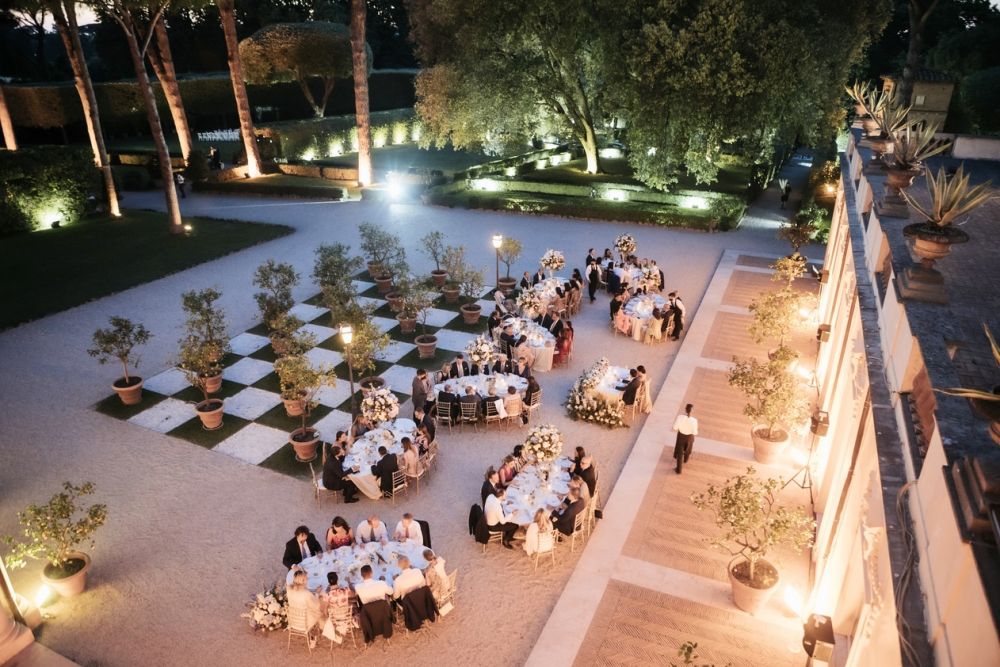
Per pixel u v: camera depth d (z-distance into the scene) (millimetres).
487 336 17922
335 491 11789
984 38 34062
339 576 9211
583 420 14070
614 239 26469
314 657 8797
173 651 8898
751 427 13531
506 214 30453
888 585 5637
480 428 13844
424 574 9219
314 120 44312
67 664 8711
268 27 45094
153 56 35781
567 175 37219
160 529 11094
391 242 21922
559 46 30359
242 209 31875
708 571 10023
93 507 9898
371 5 64188
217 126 52812
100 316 19438
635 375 13820
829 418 11727
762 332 15125
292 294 21016
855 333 10828
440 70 33281
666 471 12352
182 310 19828
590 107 35531
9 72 56562
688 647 7512
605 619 9211
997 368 5918
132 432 13844
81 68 27969
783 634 8945
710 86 25859
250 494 11945
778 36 25375
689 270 23062
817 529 10547
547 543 10039
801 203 30719
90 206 29703
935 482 4828
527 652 8836
